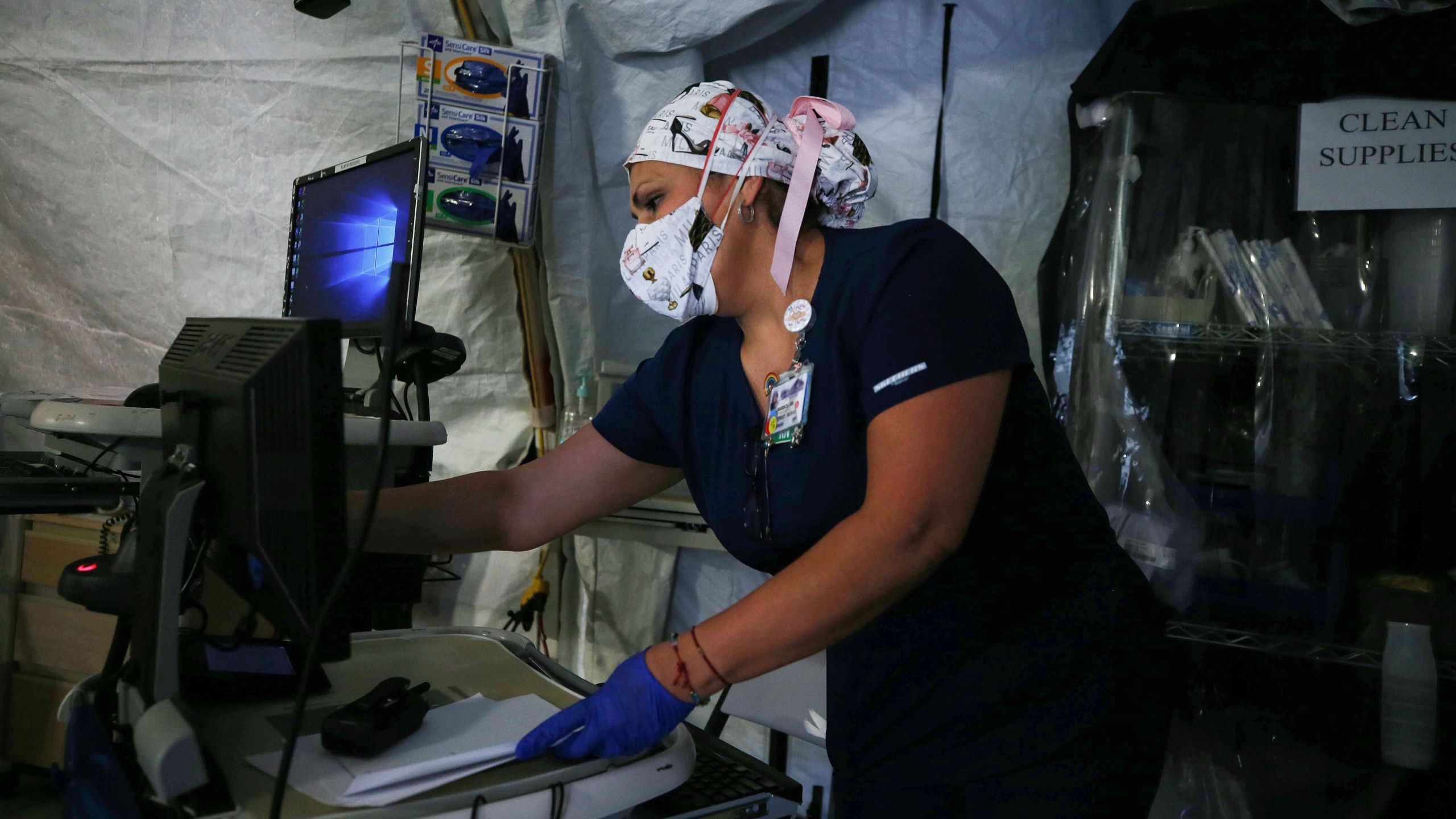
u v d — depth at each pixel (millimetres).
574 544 1973
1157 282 1523
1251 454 1473
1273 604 1425
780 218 905
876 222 1920
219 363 667
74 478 1104
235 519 630
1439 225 1378
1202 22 1463
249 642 798
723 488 946
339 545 607
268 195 1950
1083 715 853
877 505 750
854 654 906
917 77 1899
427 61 1737
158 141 1974
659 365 1027
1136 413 1510
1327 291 1455
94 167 2012
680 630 2008
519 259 1850
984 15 1864
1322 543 1425
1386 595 1355
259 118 1922
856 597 722
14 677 1990
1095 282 1559
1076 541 897
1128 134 1527
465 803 611
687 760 739
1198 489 1489
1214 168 1515
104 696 737
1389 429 1395
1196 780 1460
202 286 2023
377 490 593
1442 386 1371
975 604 861
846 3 1927
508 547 1030
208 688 764
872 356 797
